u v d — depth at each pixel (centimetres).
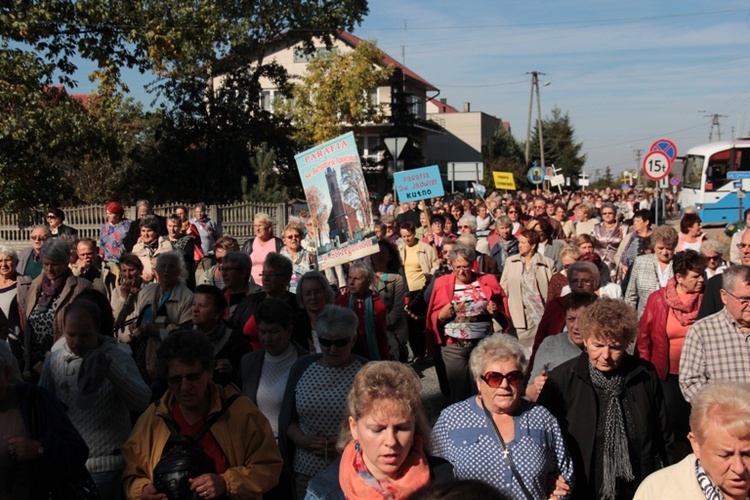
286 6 3794
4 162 2200
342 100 4384
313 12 3928
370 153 5700
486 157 7612
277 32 3938
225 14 3603
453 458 386
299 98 4450
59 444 367
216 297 555
